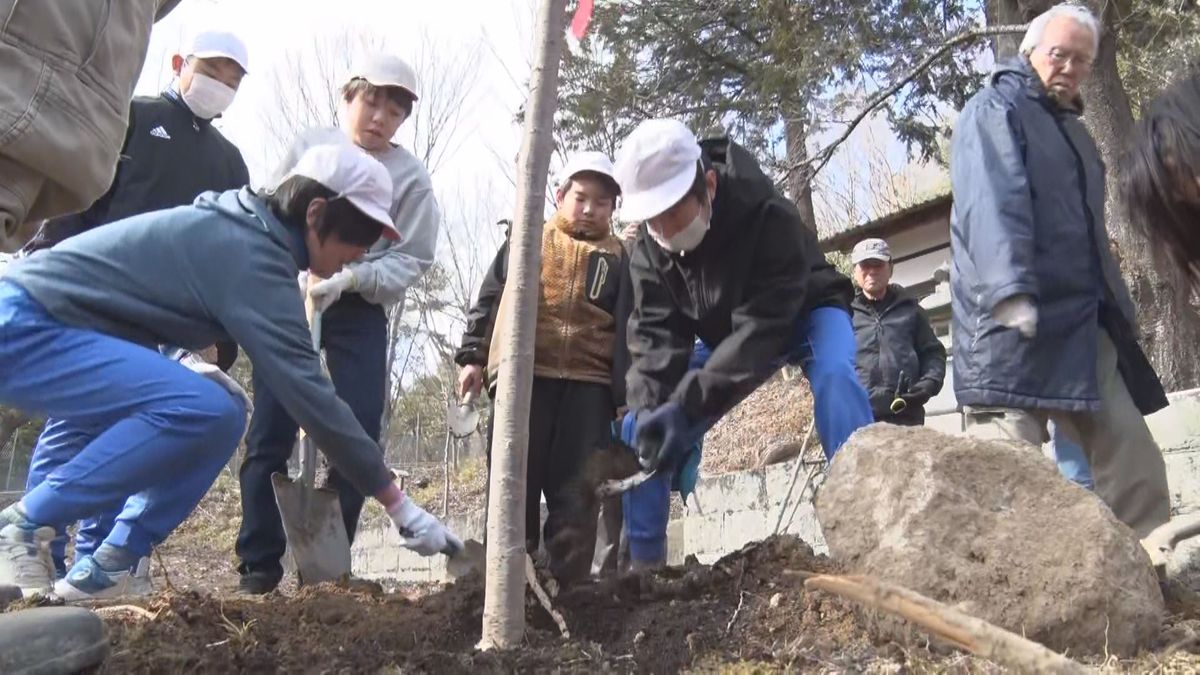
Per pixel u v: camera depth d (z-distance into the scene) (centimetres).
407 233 420
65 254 306
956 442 260
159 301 304
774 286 305
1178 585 277
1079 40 335
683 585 275
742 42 1138
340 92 428
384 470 307
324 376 305
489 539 241
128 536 323
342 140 417
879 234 1079
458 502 1201
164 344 323
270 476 384
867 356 552
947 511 245
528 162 235
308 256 323
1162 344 632
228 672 231
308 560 361
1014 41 816
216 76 427
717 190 302
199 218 307
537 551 309
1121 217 669
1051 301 318
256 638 266
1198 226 217
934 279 930
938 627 141
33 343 299
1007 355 320
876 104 914
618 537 396
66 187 200
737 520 659
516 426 236
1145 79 880
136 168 411
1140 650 229
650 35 1135
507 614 239
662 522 341
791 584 258
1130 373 334
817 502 269
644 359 332
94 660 215
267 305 301
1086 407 312
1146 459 320
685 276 323
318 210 314
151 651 238
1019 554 237
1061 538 238
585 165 388
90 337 302
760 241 305
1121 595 229
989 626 138
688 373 305
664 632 249
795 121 967
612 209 397
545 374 372
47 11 186
